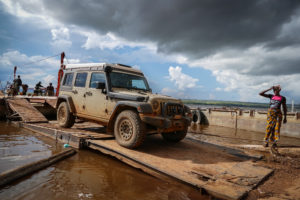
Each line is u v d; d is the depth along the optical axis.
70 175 3.33
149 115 4.23
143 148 4.64
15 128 7.54
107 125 5.01
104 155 4.60
